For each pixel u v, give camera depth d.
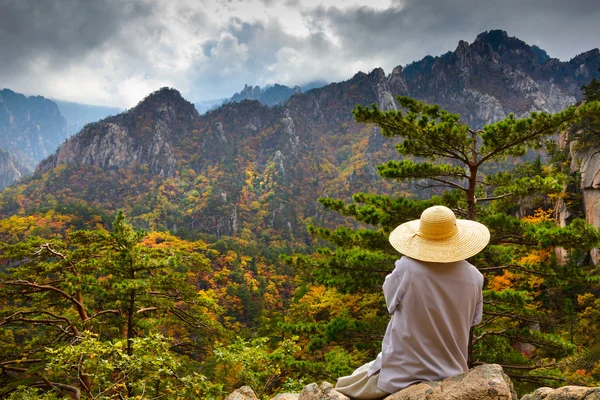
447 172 10.38
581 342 21.47
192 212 199.75
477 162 9.84
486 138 9.37
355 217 10.72
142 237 14.12
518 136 9.28
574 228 8.47
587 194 35.72
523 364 10.32
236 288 68.81
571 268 9.26
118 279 12.77
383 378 2.68
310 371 9.93
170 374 6.41
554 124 8.80
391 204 10.35
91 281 12.63
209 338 16.33
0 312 13.79
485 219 9.54
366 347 9.84
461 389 2.37
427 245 2.63
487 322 10.59
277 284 86.38
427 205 10.23
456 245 2.61
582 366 16.84
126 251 12.69
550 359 10.91
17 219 120.25
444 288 2.53
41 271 13.73
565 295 25.88
